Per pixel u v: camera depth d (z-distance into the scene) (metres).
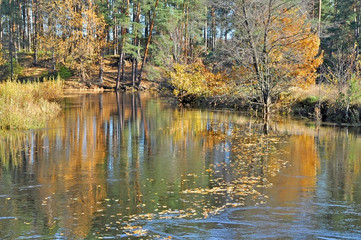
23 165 13.67
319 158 14.66
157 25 55.88
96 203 9.73
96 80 61.59
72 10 60.69
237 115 28.56
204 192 10.59
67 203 9.74
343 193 10.51
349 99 24.11
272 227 8.23
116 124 23.89
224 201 9.84
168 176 12.23
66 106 34.62
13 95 25.97
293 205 9.55
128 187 11.09
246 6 27.69
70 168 13.24
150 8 56.78
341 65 25.98
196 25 60.72
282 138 18.94
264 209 9.27
